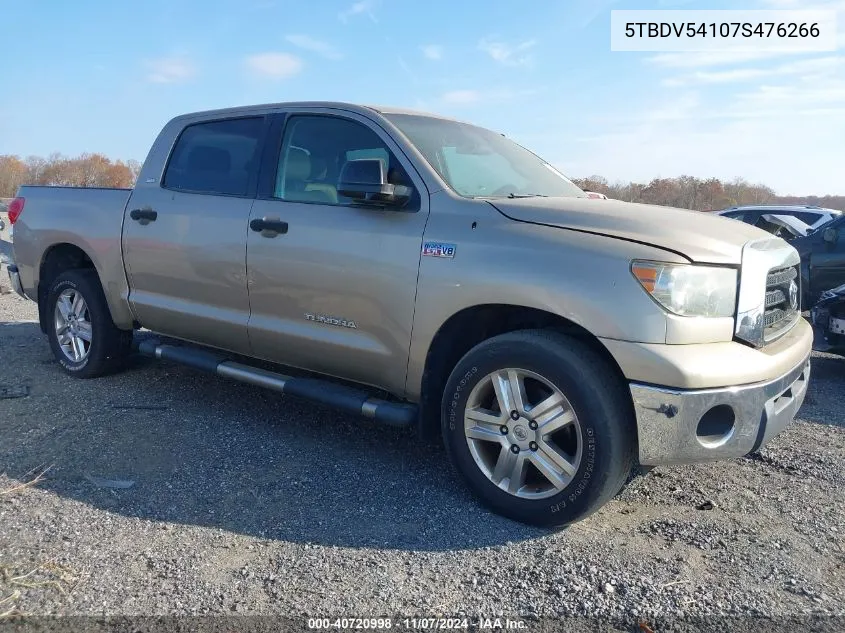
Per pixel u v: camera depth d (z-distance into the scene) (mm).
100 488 3404
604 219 3146
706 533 3111
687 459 2883
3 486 3381
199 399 4871
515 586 2650
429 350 3428
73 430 4191
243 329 4191
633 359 2838
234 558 2809
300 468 3750
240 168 4312
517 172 4223
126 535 2955
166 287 4613
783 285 3422
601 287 2914
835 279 8805
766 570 2799
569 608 2516
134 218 4758
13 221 5680
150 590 2553
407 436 4301
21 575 2607
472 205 3381
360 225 3631
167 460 3795
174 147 4750
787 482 3709
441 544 2967
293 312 3924
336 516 3201
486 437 3242
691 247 2959
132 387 5102
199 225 4336
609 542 3010
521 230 3193
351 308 3658
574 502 2990
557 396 3014
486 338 3547
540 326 3352
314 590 2592
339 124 3955
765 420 3020
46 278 5551
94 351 5141
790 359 3197
